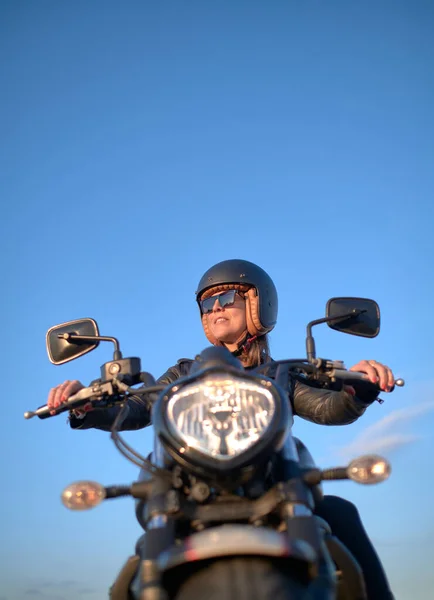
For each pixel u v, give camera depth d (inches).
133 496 97.3
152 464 96.7
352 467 93.9
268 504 92.1
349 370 128.0
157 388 118.0
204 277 185.6
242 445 89.3
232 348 182.5
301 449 109.3
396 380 126.0
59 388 125.5
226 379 94.7
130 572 103.0
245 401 93.2
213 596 81.4
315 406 148.4
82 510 95.3
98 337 134.5
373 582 124.8
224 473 88.1
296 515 89.4
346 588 101.7
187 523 93.7
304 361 125.8
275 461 99.7
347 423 144.3
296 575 85.7
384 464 93.6
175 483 93.3
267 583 81.7
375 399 134.8
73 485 95.8
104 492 96.0
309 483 95.4
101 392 122.6
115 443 102.0
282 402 94.3
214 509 92.4
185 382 95.5
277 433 90.7
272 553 81.3
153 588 84.7
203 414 91.8
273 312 184.9
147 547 88.0
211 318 183.5
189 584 84.7
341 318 135.4
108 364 126.6
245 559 84.4
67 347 136.6
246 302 181.6
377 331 138.2
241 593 80.4
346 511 134.6
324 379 127.1
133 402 152.5
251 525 90.1
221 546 82.0
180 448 89.7
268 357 185.8
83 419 139.1
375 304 139.9
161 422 92.4
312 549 84.9
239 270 181.3
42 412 124.5
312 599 84.0
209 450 88.9
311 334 131.2
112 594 105.2
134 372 126.1
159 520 90.9
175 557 83.2
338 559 99.8
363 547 129.0
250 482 94.3
